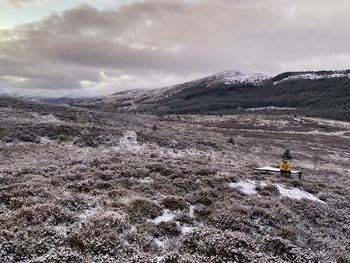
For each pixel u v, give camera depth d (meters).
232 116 171.00
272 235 14.62
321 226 17.97
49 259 9.53
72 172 21.30
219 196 18.75
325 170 47.56
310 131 130.38
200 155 54.19
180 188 19.33
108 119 80.12
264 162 53.25
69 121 71.25
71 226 12.48
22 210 12.97
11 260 9.70
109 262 9.73
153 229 12.91
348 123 159.75
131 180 19.23
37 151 41.75
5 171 21.28
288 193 22.86
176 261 10.21
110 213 13.20
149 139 56.75
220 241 12.01
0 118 60.62
